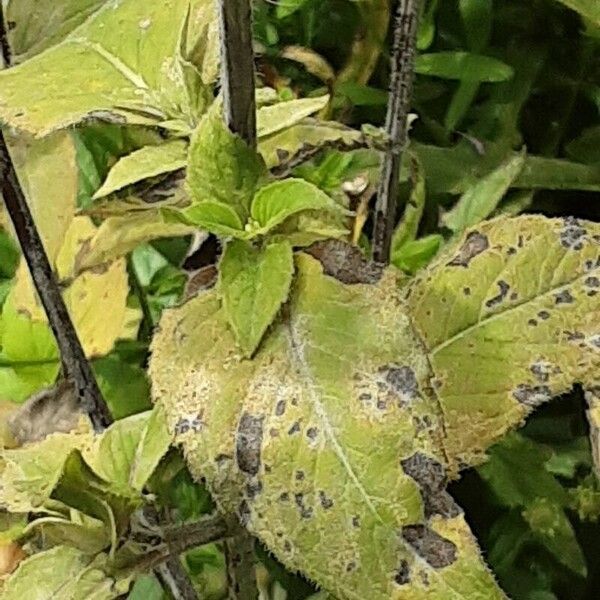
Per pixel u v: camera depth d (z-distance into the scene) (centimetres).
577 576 42
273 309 19
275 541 18
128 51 23
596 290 23
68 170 32
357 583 18
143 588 32
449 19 44
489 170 41
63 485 21
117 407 35
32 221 24
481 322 23
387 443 18
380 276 20
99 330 33
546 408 42
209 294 20
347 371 19
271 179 21
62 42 24
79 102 22
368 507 18
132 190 24
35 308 32
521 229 24
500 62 40
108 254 26
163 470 24
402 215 40
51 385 30
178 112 22
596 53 44
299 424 19
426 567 18
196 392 19
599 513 39
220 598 35
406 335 19
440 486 18
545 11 43
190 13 23
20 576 22
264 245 20
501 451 39
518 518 40
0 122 25
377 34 39
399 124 26
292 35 42
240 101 20
